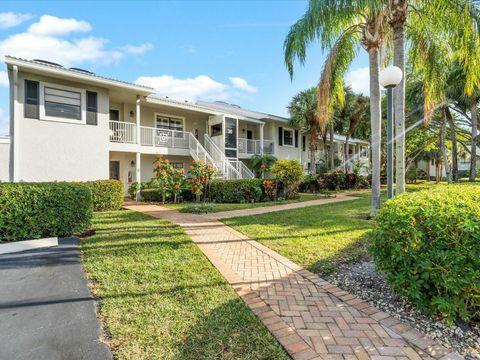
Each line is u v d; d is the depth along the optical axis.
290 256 4.49
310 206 10.69
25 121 9.90
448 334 2.41
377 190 7.81
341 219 7.60
